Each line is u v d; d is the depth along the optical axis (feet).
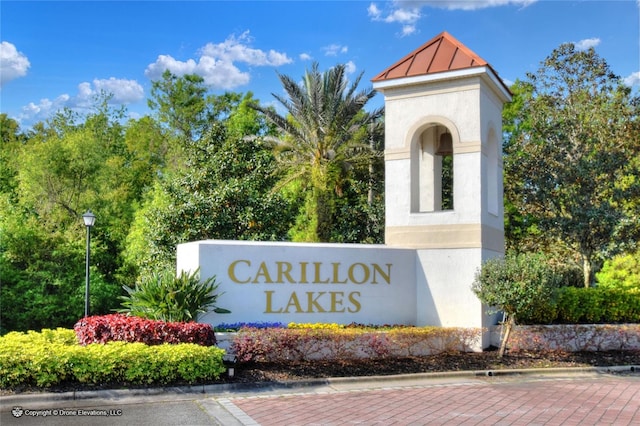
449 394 37.65
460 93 53.93
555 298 47.67
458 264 52.95
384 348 47.03
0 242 98.43
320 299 51.13
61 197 118.11
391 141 56.39
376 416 31.78
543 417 31.63
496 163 57.52
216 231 74.43
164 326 40.93
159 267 72.84
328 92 97.96
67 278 100.01
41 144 123.03
